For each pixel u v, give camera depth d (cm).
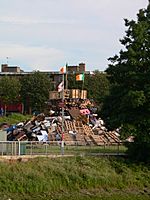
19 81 10469
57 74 11119
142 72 4172
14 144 3838
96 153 4225
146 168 4031
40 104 9869
